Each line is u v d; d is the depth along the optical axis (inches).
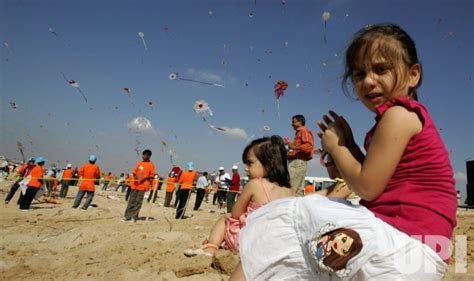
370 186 50.6
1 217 339.9
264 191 132.6
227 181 634.8
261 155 135.2
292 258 52.9
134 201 354.3
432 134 51.4
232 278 57.6
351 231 48.6
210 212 544.7
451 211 49.8
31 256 173.3
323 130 60.3
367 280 47.4
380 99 54.8
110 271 142.3
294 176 219.0
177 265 146.9
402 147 49.9
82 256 169.5
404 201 49.9
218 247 155.9
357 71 56.7
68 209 426.6
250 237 57.6
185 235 220.4
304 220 53.1
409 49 55.1
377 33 55.1
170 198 583.2
